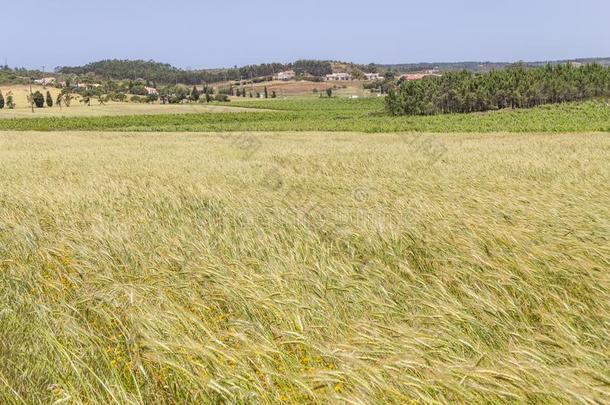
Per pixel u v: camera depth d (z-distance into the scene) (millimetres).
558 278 4633
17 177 15500
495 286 4504
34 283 5020
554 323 3613
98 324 4031
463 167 15414
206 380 2924
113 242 6152
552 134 44406
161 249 5934
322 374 2752
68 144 38938
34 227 7020
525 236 5801
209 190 10602
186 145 34500
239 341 3498
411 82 118750
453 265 5117
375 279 4777
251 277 4727
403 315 3980
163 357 3137
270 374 2932
